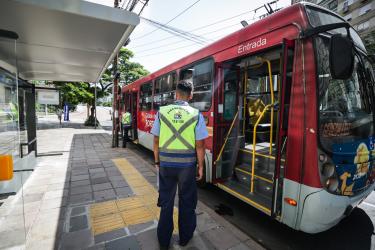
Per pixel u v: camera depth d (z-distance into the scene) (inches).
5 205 137.9
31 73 329.1
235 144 167.3
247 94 168.6
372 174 117.9
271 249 114.0
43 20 142.6
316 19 107.0
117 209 142.5
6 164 92.0
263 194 135.3
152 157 321.7
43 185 184.7
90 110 863.1
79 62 256.2
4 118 144.4
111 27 153.6
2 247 104.0
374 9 741.9
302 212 99.0
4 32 109.3
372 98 127.6
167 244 102.1
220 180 161.8
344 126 104.7
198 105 182.5
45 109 1315.2
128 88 426.6
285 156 106.6
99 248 103.8
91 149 352.2
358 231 129.1
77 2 129.4
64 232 116.2
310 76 99.0
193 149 100.4
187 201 102.2
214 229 121.8
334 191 97.2
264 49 121.9
